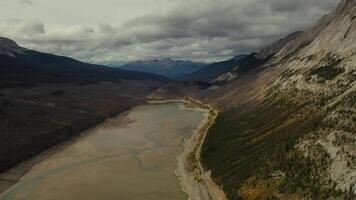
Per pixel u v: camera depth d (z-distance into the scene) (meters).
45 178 109.56
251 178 85.06
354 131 75.69
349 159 69.75
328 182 69.38
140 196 92.62
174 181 101.69
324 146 78.00
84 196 94.62
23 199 94.62
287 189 74.25
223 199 83.50
